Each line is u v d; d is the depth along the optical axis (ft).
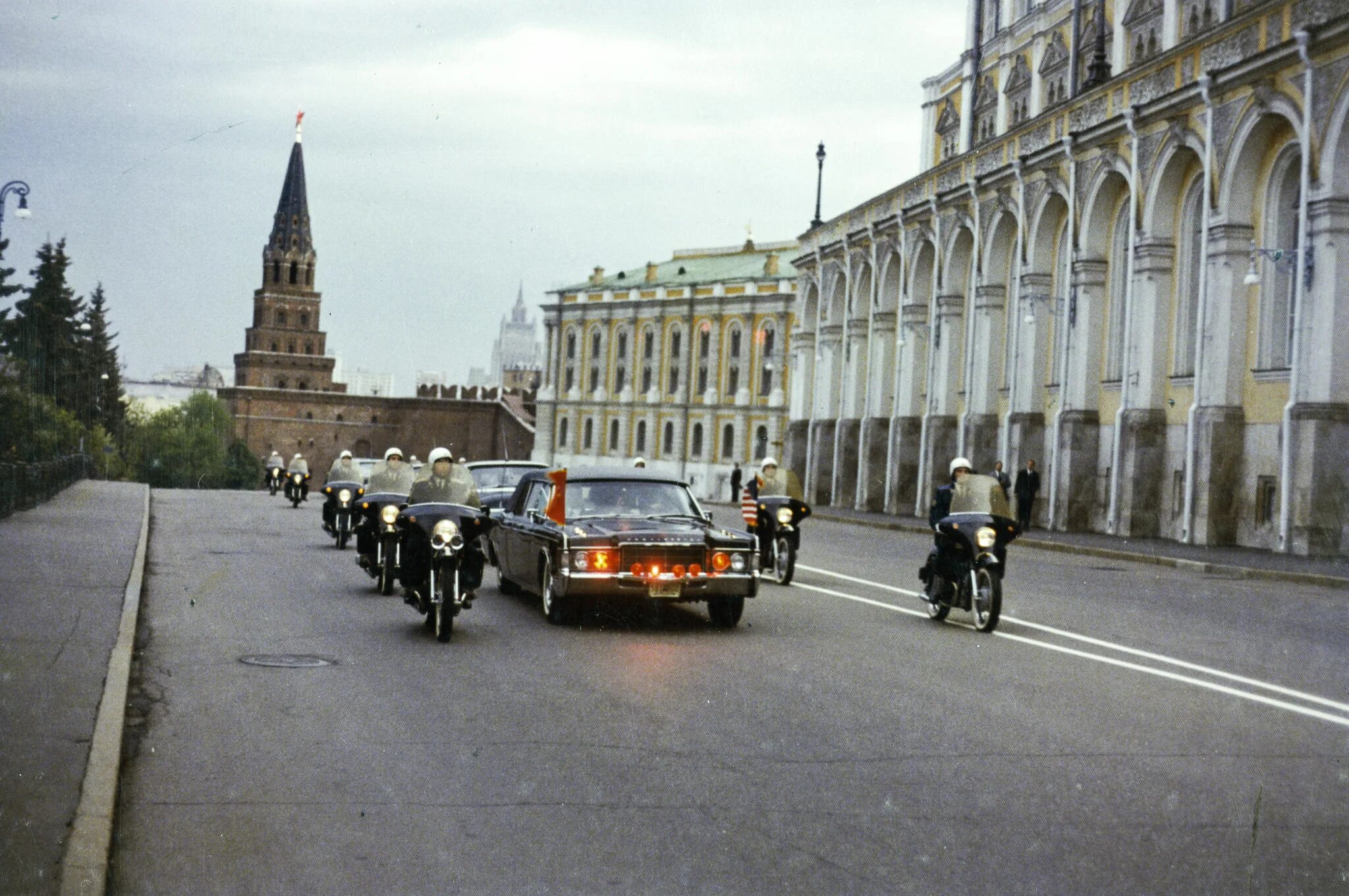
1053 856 20.97
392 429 515.50
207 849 20.80
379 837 21.49
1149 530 120.26
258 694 33.81
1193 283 117.50
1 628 40.50
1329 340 94.94
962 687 36.01
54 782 22.67
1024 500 129.39
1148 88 119.65
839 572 74.90
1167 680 37.91
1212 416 107.76
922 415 181.06
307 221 559.79
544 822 22.48
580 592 47.01
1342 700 35.14
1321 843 21.91
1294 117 99.04
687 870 20.04
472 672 37.60
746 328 363.97
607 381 409.08
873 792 24.63
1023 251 145.79
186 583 60.85
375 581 63.46
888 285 191.52
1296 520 96.32
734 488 233.14
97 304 410.52
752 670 38.63
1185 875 20.17
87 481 194.29
